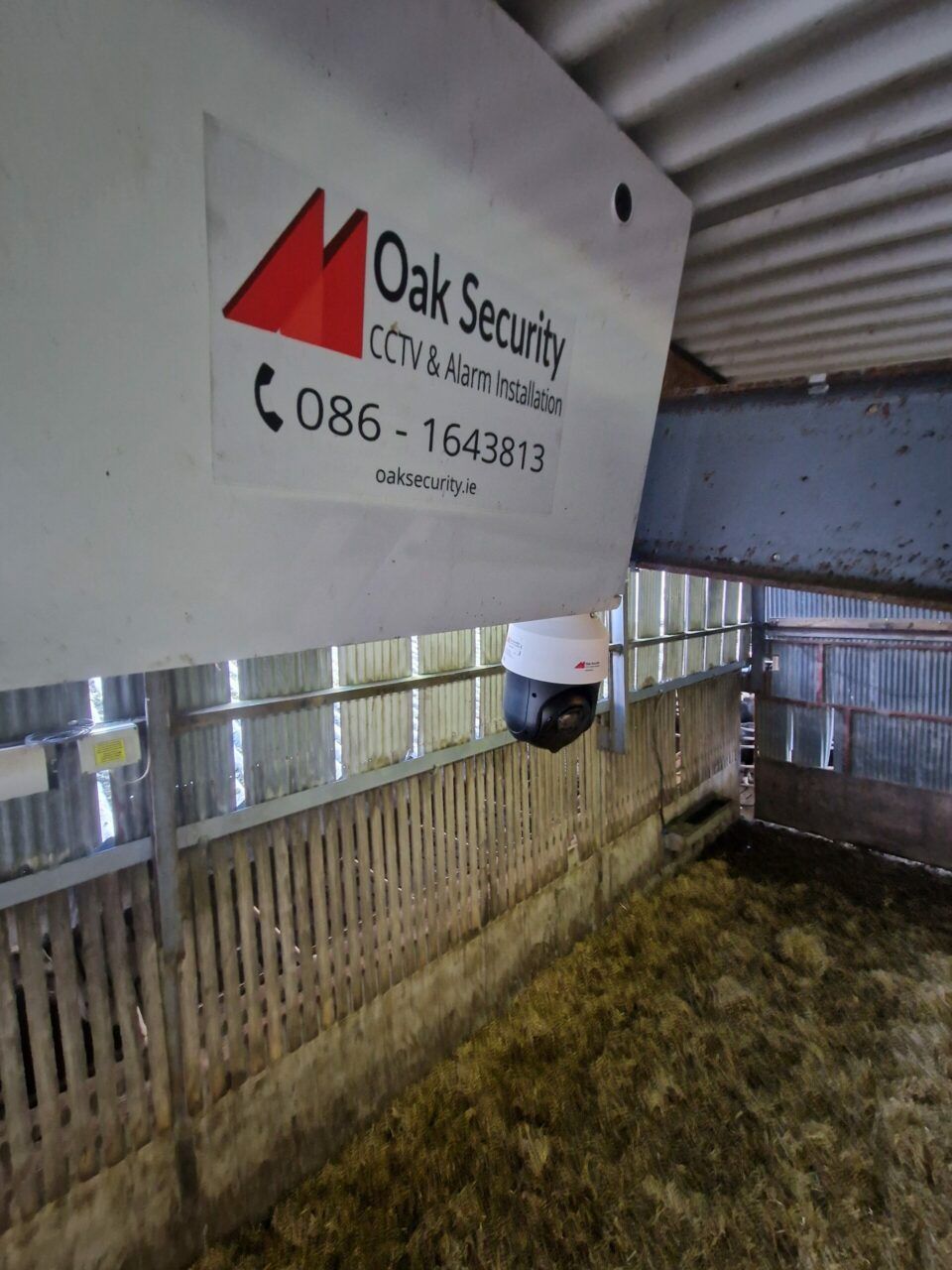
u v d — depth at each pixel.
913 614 4.66
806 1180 2.15
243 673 1.95
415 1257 1.91
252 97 0.45
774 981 3.22
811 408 0.89
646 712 4.12
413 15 0.51
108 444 0.45
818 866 4.63
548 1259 1.91
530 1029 2.86
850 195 1.03
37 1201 1.60
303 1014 2.18
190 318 0.47
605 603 1.05
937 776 4.63
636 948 3.53
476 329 0.68
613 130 0.75
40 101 0.37
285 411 0.54
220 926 1.94
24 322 0.40
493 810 2.93
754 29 0.71
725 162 0.97
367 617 0.70
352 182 0.52
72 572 0.47
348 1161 2.25
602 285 0.81
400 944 2.51
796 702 5.23
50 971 1.65
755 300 1.45
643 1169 2.20
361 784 2.29
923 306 1.48
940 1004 3.02
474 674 2.72
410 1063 2.57
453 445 0.70
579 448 0.88
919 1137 2.29
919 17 0.69
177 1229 1.88
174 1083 1.85
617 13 0.69
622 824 3.92
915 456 0.81
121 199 0.41
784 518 0.93
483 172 0.61
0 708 1.48
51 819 1.58
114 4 0.37
